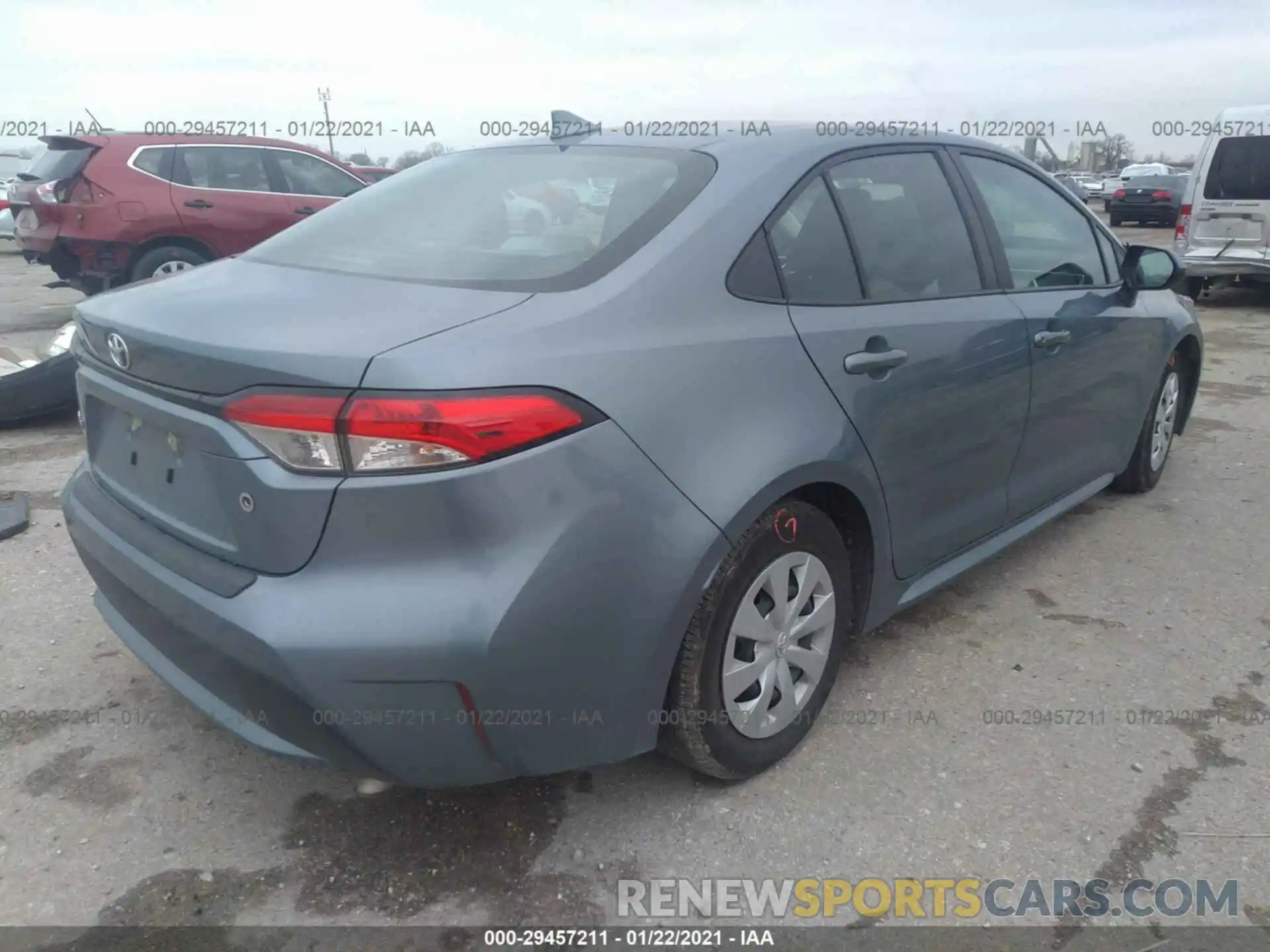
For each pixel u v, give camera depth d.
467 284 2.25
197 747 2.73
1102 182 36.66
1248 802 2.53
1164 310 4.40
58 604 3.53
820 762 2.68
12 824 2.42
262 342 1.96
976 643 3.35
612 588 2.05
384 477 1.86
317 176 9.80
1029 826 2.45
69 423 5.89
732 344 2.30
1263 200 10.38
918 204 3.02
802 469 2.37
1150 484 4.80
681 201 2.45
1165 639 3.37
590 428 2.01
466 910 2.18
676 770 2.65
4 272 14.38
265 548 1.96
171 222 8.91
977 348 3.01
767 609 2.48
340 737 1.97
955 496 3.09
